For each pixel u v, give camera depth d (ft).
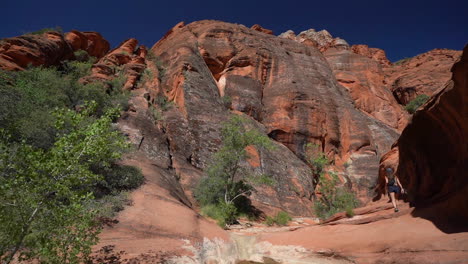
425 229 21.01
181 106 72.54
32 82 49.01
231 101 88.48
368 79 140.46
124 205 28.43
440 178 25.82
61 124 14.94
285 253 25.39
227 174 50.24
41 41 67.82
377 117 125.90
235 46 110.52
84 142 14.67
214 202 47.39
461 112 20.30
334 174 81.87
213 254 23.61
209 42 107.65
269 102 96.68
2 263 12.18
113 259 18.13
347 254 21.79
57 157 13.51
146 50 100.94
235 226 40.91
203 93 80.07
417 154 29.22
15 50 59.82
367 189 84.28
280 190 63.77
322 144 92.32
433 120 24.88
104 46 100.99
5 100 34.17
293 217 56.85
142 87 75.20
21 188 12.94
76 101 52.01
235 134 51.90
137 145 48.91
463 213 20.30
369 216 29.04
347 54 151.43
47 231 13.25
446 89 20.90
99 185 30.22
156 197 32.83
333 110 102.63
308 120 92.07
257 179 53.21
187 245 23.32
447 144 24.34
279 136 87.66
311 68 116.88
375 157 94.22
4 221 12.22
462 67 17.97
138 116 57.72
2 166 12.85
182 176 54.34
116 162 37.11
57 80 53.01
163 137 58.13
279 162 73.05
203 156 64.08
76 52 82.69
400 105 142.10
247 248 27.76
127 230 23.71
